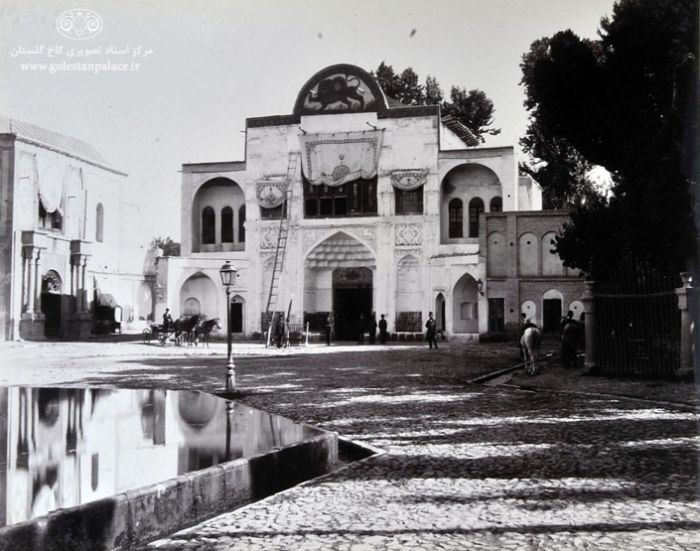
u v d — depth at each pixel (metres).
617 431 9.57
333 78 40.91
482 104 44.00
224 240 44.28
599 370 17.11
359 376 17.73
